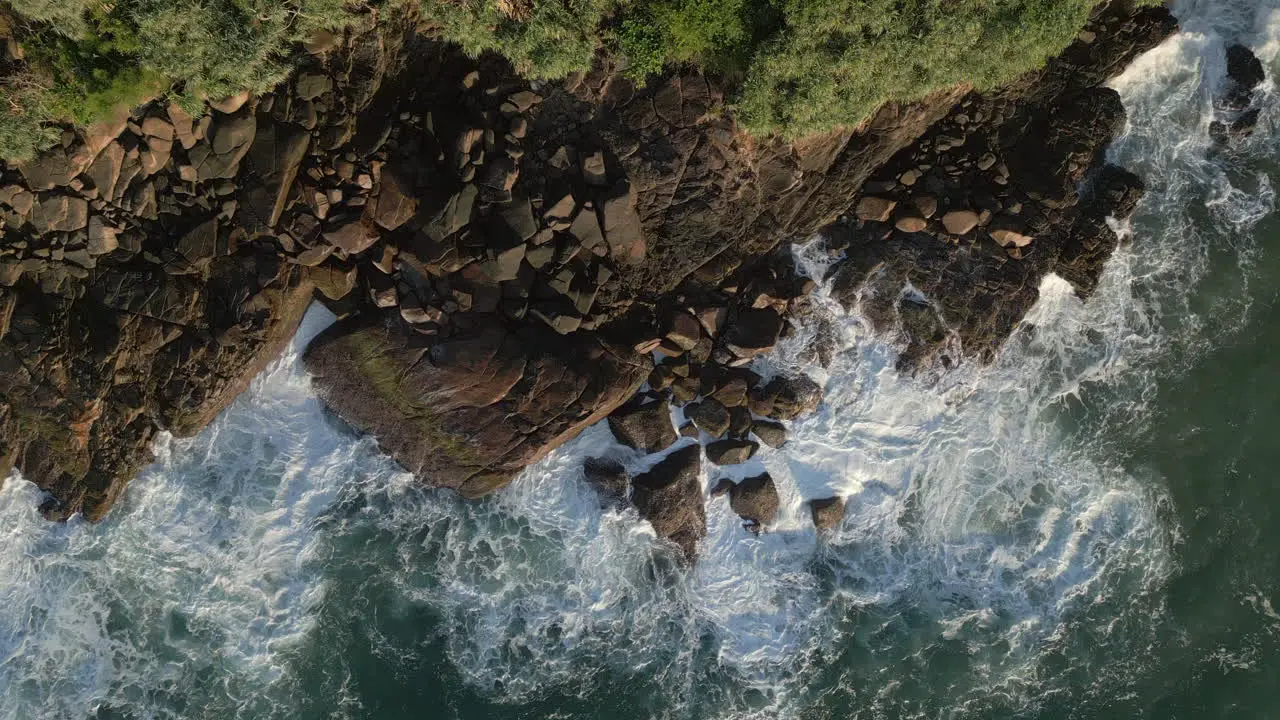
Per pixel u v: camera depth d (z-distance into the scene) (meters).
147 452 21.27
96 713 21.16
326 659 21.67
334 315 21.39
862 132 21.02
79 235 19.34
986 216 22.03
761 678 22.12
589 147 19.77
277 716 21.44
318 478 21.88
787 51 18.53
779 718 22.00
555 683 21.83
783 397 22.22
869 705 22.23
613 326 21.41
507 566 22.06
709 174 20.28
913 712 22.25
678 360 21.91
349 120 19.42
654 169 19.98
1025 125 22.36
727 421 22.09
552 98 19.61
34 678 21.20
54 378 20.09
